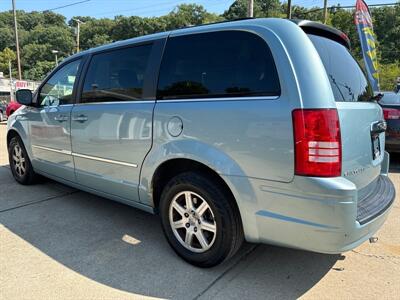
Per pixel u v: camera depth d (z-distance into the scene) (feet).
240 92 8.13
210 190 8.55
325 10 77.36
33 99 14.67
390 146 20.03
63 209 13.47
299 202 7.33
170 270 9.20
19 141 16.06
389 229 12.00
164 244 10.65
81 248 10.34
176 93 9.35
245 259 9.80
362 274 9.12
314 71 7.37
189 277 8.89
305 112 7.15
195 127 8.68
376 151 9.23
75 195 15.14
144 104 9.91
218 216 8.52
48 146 13.91
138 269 9.23
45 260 9.64
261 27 8.15
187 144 8.82
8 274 8.94
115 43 11.49
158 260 9.70
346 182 7.18
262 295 8.19
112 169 11.07
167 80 9.59
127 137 10.35
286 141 7.34
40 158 14.67
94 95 11.72
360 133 8.13
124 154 10.53
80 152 12.18
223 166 8.18
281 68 7.56
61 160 13.30
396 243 10.96
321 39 8.61
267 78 7.76
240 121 7.93
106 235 11.25
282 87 7.48
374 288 8.50
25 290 8.28
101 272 9.08
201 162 8.55
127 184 10.65
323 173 7.10
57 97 13.50
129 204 11.03
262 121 7.61
